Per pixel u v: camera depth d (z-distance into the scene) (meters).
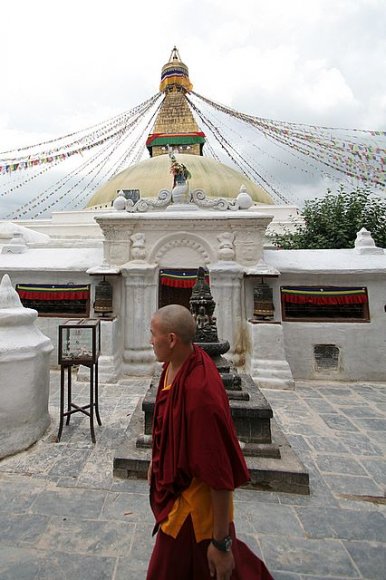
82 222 18.33
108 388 7.22
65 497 3.47
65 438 4.77
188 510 1.82
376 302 7.88
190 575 1.81
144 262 8.34
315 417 5.71
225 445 1.77
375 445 4.69
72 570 2.56
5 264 8.73
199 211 8.79
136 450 4.02
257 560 1.99
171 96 24.17
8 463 4.11
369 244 8.71
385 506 3.39
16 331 4.58
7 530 2.97
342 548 2.82
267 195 22.30
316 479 3.87
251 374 7.51
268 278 8.09
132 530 3.00
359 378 7.81
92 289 8.35
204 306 4.77
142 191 18.59
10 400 4.30
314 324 7.94
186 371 1.89
